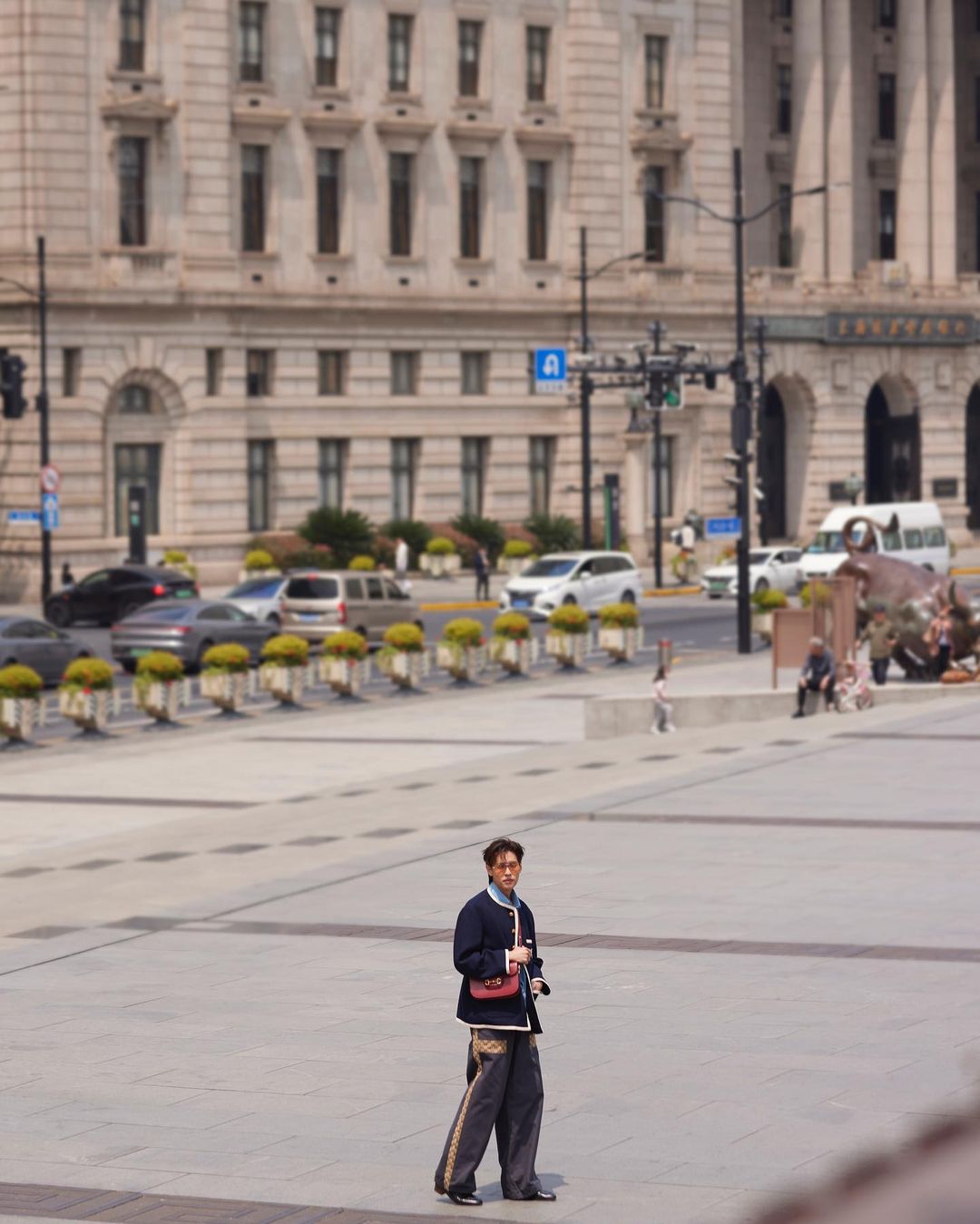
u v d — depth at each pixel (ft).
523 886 202.80
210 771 334.03
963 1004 149.07
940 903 189.26
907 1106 121.08
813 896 193.77
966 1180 35.47
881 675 419.74
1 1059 142.51
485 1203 106.73
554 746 341.21
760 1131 116.98
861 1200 35.27
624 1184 108.27
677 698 372.58
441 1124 122.72
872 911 186.29
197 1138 121.19
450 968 168.66
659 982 159.74
